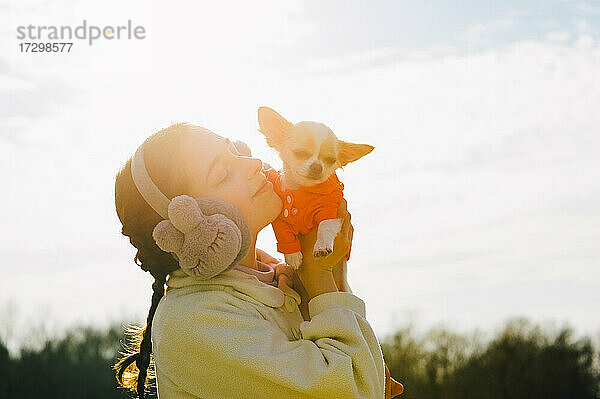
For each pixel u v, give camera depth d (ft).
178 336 10.44
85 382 50.80
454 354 51.98
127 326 12.23
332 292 10.92
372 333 10.69
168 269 10.97
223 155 10.82
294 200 11.29
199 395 10.47
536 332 52.26
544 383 50.93
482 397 50.83
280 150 11.85
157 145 10.82
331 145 11.68
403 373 51.70
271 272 11.32
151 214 10.70
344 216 11.47
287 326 10.82
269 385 10.21
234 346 10.23
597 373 51.26
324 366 10.09
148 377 11.71
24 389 50.03
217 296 10.50
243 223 10.34
